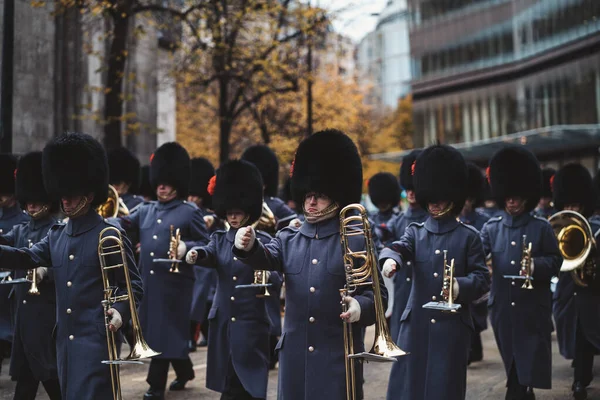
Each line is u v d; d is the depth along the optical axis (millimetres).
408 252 6801
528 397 7848
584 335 8305
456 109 38281
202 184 11781
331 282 5145
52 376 6898
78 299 5703
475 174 11609
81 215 5918
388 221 11219
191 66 22406
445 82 38844
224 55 18828
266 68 18828
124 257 5676
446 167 6855
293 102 28641
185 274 8477
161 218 8656
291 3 19984
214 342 7176
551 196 12367
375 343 4867
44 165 5961
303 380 5137
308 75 20734
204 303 10328
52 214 7461
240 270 7082
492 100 36281
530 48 33688
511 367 7777
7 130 10945
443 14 38938
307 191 5348
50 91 16688
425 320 6645
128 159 11305
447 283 6219
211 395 8305
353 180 5398
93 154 5977
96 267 5750
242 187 7305
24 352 6918
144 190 13031
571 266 8086
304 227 5395
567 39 31391
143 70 21047
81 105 16828
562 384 8930
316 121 31250
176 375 8875
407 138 45750
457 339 6473
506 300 7812
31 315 6859
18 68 15422
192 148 32406
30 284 6855
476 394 8430
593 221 9250
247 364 6930
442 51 39094
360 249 5062
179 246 7812
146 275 8445
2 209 8586
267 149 11000
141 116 20953
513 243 7883
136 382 8898
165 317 8266
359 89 36875
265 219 8508
